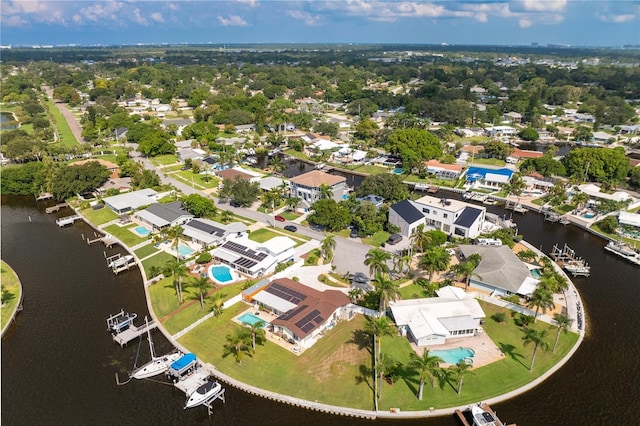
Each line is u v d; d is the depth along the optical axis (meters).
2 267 113.44
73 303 98.12
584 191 157.00
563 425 65.94
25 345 84.94
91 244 127.25
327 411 68.25
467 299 90.25
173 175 186.62
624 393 71.50
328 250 108.69
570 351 79.56
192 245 122.56
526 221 142.88
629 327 88.25
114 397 72.69
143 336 86.38
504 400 69.62
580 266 110.94
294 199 144.88
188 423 67.88
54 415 69.38
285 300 90.06
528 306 88.25
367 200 143.25
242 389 72.31
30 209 156.12
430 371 67.81
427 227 131.88
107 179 175.88
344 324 87.19
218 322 87.81
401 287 100.19
